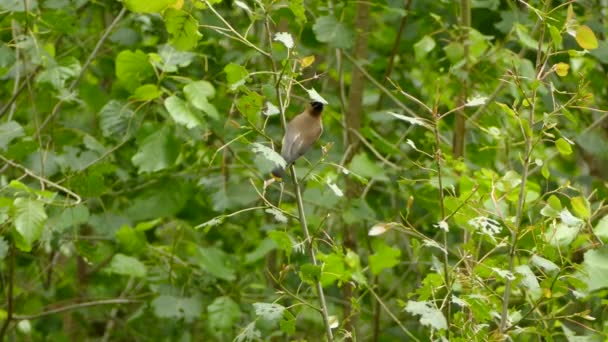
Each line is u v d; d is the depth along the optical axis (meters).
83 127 13.46
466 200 7.81
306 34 12.93
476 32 11.54
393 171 12.48
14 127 10.51
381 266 9.05
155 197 12.23
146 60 10.21
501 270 7.52
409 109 12.74
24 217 8.88
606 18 13.22
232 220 13.36
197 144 12.77
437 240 13.44
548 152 13.72
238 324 12.55
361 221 12.71
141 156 10.80
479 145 12.52
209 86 10.02
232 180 12.48
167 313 11.74
